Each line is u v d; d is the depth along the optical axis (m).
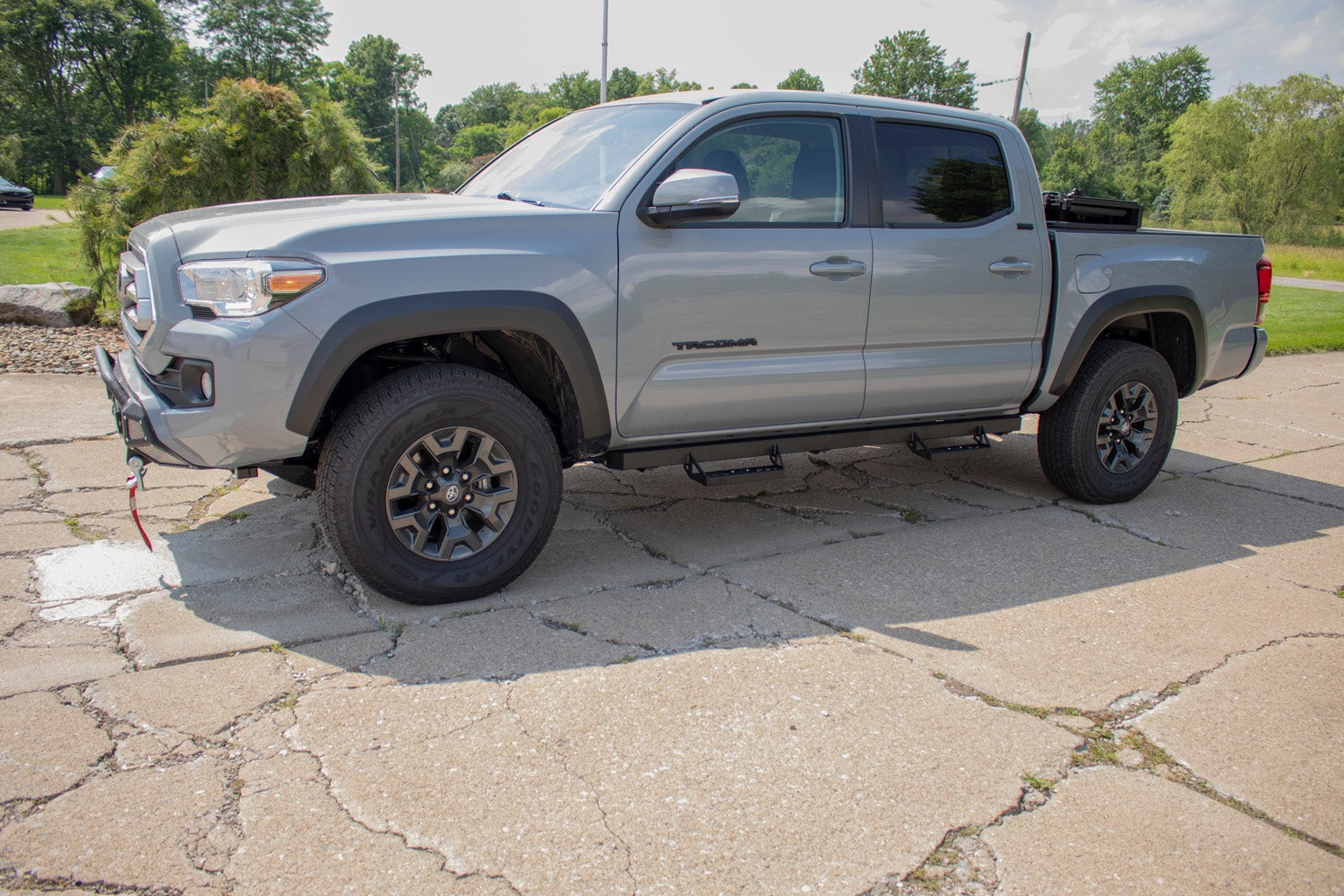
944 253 4.18
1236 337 5.29
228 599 3.39
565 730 2.61
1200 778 2.50
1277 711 2.86
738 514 4.66
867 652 3.15
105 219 8.72
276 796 2.28
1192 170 53.19
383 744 2.51
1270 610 3.65
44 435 5.43
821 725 2.68
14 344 7.89
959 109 4.38
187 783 2.32
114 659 2.93
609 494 4.94
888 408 4.26
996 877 2.08
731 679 2.93
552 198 3.79
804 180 3.91
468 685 2.84
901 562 4.03
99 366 3.73
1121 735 2.70
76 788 2.29
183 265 3.08
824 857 2.12
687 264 3.60
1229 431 7.02
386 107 102.19
